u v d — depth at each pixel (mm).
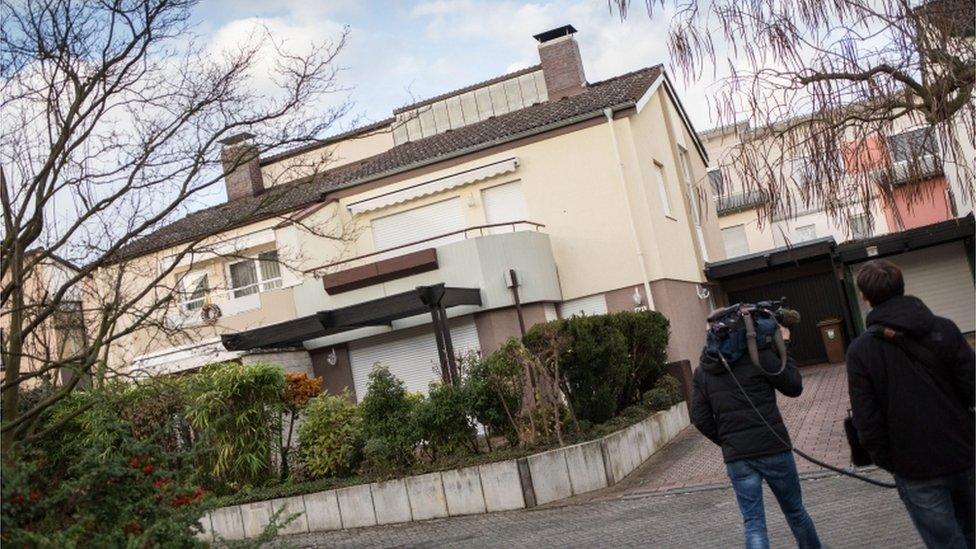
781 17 9141
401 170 23750
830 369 24172
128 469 6777
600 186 22203
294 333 20484
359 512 13711
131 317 10180
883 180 9312
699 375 6723
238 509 14258
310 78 10664
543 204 22688
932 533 4871
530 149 22812
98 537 6340
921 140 9422
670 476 13758
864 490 10117
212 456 14703
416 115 11656
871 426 4949
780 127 9406
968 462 4805
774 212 9484
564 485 13352
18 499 6199
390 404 14312
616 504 12297
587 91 25609
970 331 26484
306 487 14156
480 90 28641
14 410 8914
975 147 9016
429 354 21844
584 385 15562
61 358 9617
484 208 23281
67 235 9758
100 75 9953
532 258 21500
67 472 7418
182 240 11633
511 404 14289
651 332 18625
